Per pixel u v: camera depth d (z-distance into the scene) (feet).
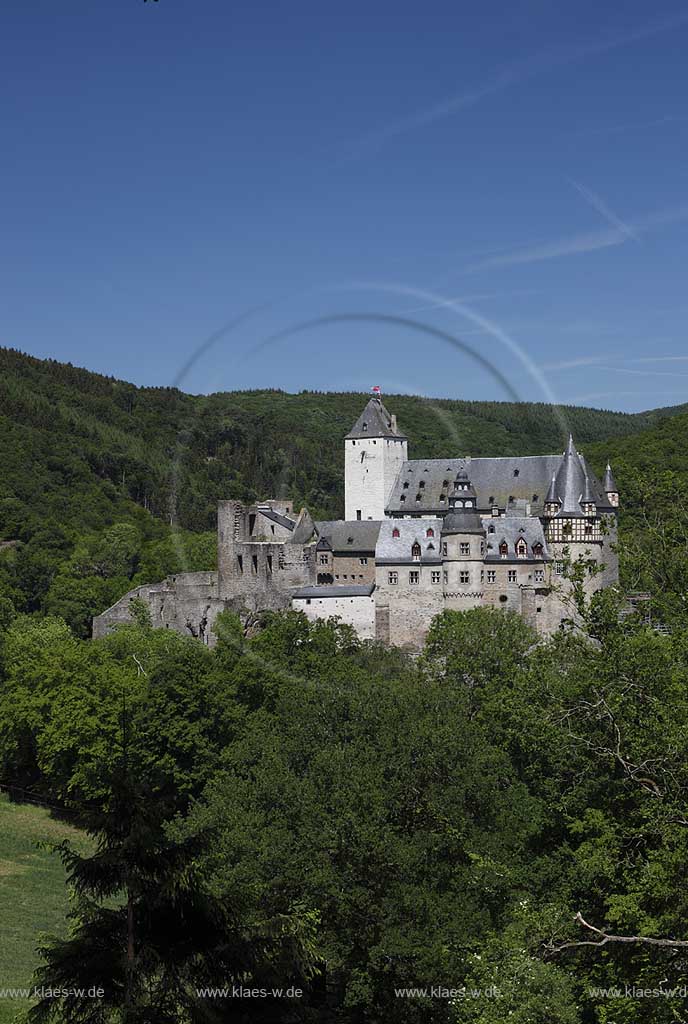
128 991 90.79
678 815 114.93
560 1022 109.29
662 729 117.60
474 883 156.04
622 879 128.06
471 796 173.58
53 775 288.92
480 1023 110.93
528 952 116.06
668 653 127.85
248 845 159.63
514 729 163.43
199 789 259.19
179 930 95.30
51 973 92.73
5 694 334.85
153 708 265.54
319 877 155.63
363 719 189.26
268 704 272.51
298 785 171.63
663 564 138.82
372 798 165.27
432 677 305.94
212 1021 90.22
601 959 126.31
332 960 154.20
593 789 148.05
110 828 94.79
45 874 233.76
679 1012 104.83
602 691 129.70
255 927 102.78
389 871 161.89
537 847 165.78
